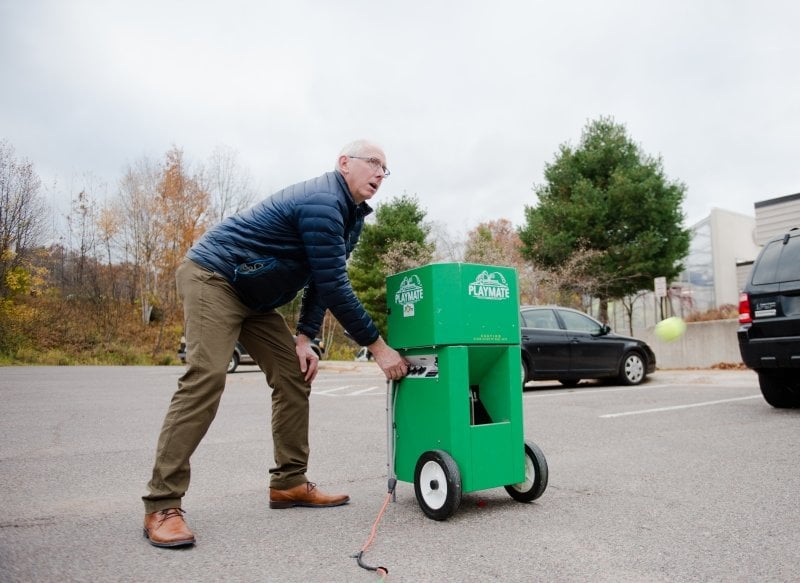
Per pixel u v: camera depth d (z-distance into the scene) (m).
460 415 2.93
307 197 2.78
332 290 2.81
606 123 23.64
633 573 2.22
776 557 2.37
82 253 30.89
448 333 2.93
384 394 9.79
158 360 25.06
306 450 3.21
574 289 21.38
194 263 2.79
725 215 27.25
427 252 25.47
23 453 4.78
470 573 2.23
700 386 9.86
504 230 36.22
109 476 3.97
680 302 23.30
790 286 5.98
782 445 4.66
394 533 2.73
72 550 2.48
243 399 9.02
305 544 2.58
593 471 3.95
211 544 2.58
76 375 14.55
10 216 24.75
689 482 3.61
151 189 32.03
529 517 2.95
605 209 21.89
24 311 24.94
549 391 9.82
